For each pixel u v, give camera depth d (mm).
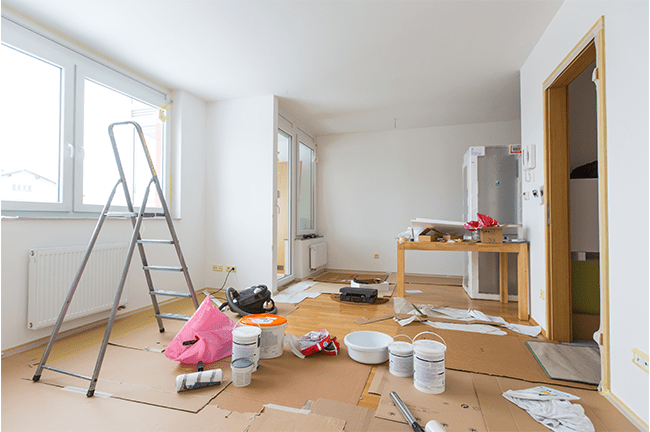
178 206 3816
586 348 2281
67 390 1709
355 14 2459
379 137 5750
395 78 3582
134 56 3059
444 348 1726
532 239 2928
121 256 2980
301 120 5148
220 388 1731
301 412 1502
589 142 3041
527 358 2121
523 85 3250
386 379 1829
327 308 3375
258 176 4094
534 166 2865
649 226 1369
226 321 2291
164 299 3541
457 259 5297
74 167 2721
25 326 2289
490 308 3414
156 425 1411
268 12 2424
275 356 2143
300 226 5465
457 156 5359
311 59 3156
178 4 2318
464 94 4055
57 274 2422
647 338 1382
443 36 2762
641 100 1414
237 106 4203
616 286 1591
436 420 1436
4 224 2186
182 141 3863
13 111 2348
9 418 1457
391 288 4430
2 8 2254
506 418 1454
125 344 2357
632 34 1477
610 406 1555
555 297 2492
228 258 4188
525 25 2588
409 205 5586
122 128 3260
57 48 2604
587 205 2656
